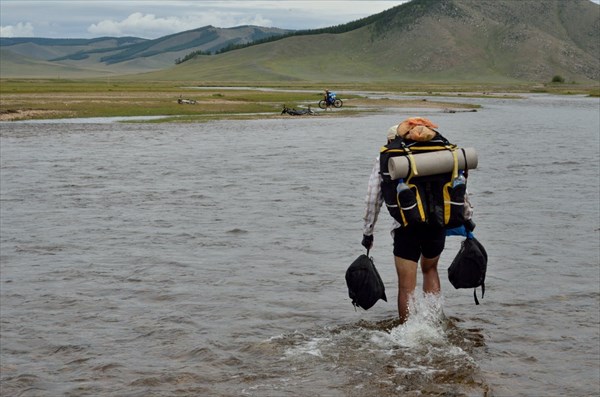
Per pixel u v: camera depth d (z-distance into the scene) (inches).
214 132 1451.8
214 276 349.4
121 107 2274.9
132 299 312.3
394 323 272.8
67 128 1545.3
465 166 243.3
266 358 237.6
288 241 432.5
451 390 208.2
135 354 245.4
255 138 1302.9
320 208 555.8
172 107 2337.6
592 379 219.0
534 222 492.1
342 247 415.8
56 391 215.6
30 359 243.6
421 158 237.9
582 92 6771.7
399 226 253.3
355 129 1563.7
